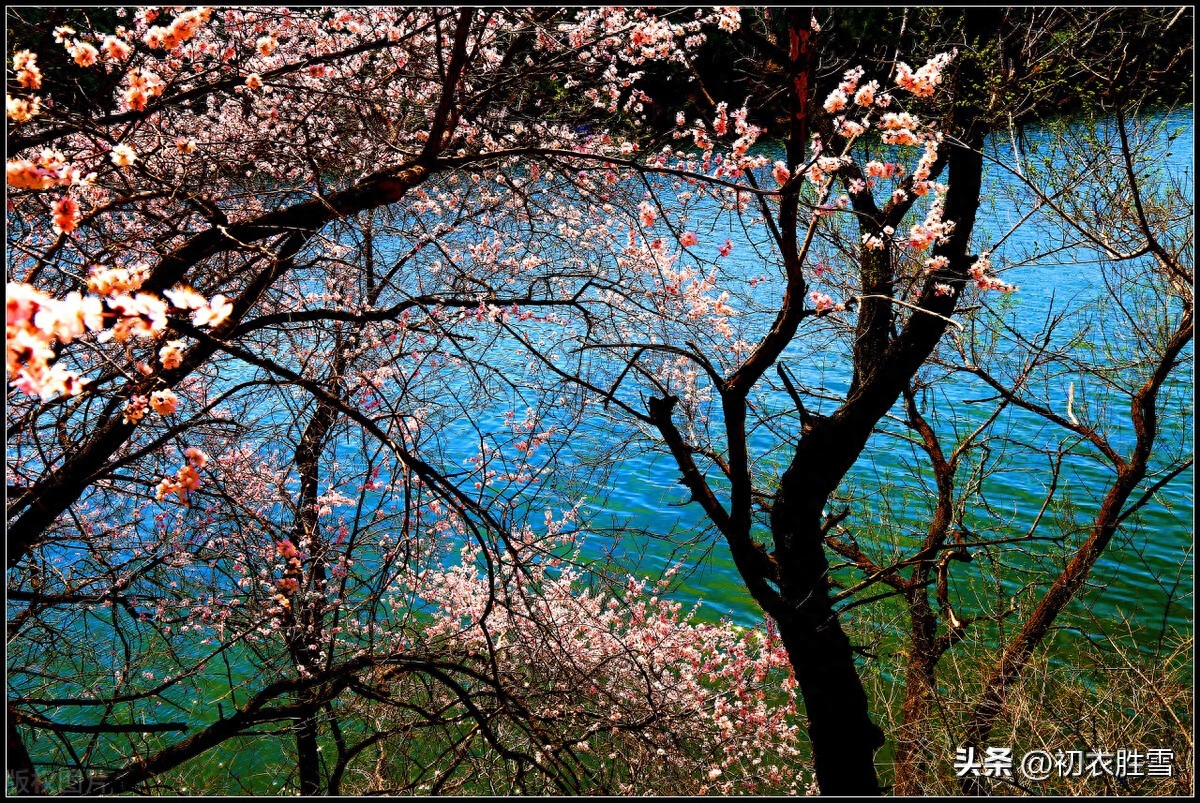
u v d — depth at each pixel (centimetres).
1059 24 605
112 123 418
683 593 1026
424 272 622
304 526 532
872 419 557
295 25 586
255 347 593
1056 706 570
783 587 563
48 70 453
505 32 609
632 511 1159
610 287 559
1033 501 1052
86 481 376
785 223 471
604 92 653
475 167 560
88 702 411
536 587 593
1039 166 671
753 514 629
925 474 1079
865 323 632
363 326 551
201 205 385
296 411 532
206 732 468
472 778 546
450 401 649
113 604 475
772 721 748
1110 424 1127
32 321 210
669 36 535
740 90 621
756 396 818
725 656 794
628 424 698
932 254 563
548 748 470
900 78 421
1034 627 629
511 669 596
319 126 600
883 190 805
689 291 708
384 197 404
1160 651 648
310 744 601
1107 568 924
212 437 528
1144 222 578
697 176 404
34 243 473
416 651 518
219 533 514
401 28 586
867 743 567
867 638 743
